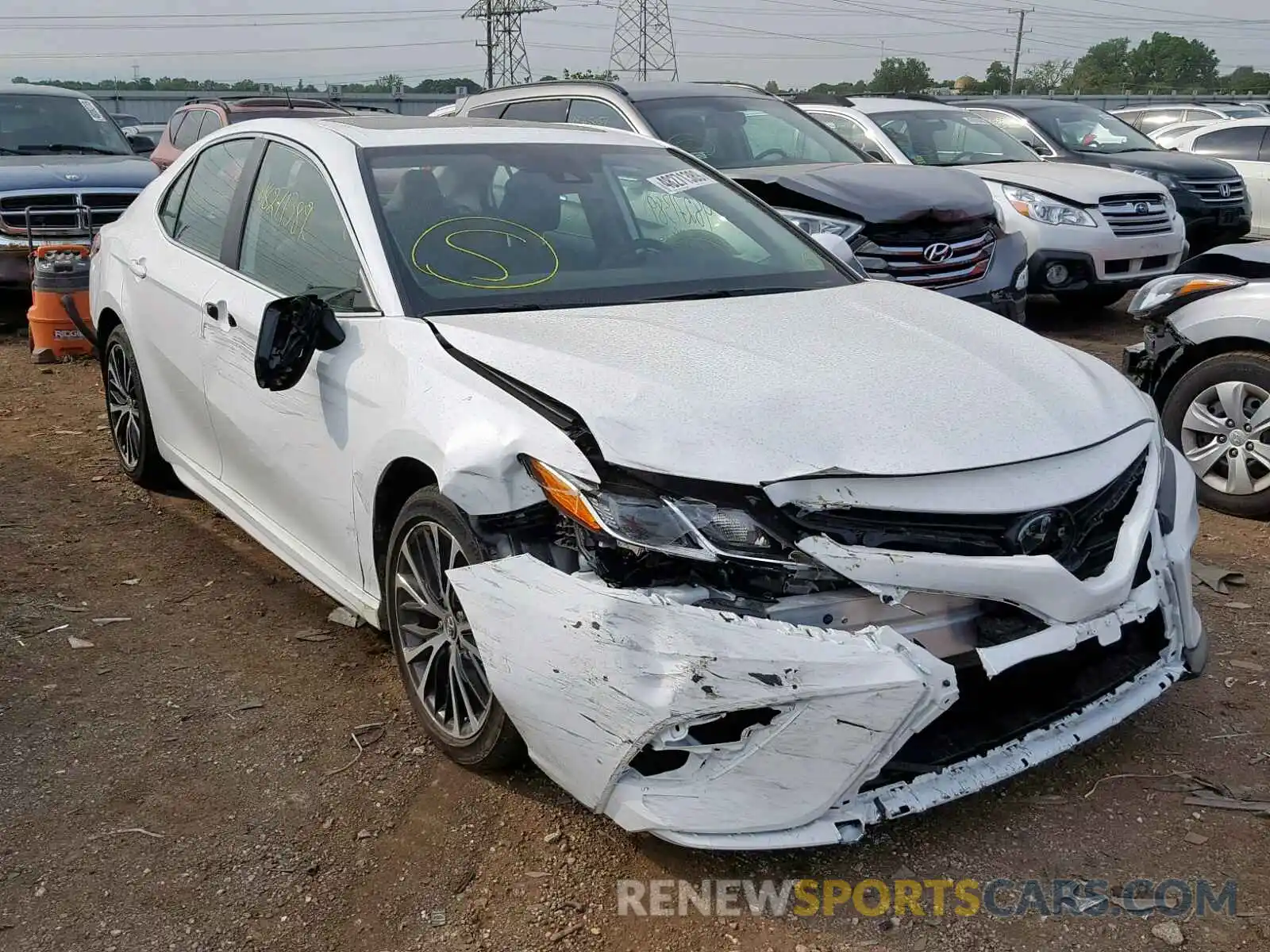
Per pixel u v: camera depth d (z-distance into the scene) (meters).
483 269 3.66
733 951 2.60
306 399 3.66
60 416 6.88
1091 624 2.82
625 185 4.27
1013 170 9.60
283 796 3.19
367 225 3.67
